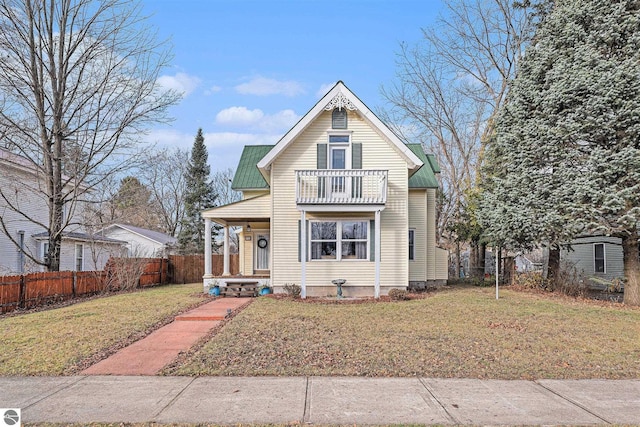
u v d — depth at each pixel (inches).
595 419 187.3
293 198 611.5
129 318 409.7
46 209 866.8
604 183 505.4
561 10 576.7
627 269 550.6
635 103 486.3
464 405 201.9
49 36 658.2
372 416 188.4
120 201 943.0
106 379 240.4
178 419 185.0
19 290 502.0
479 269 906.1
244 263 786.8
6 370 254.4
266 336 329.7
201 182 1561.3
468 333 342.3
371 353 285.3
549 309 465.4
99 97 692.7
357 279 598.5
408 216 675.4
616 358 279.1
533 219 563.5
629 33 520.1
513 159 617.3
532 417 188.9
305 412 192.2
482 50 1027.3
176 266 968.3
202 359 274.5
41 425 179.6
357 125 616.7
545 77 581.6
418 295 593.3
